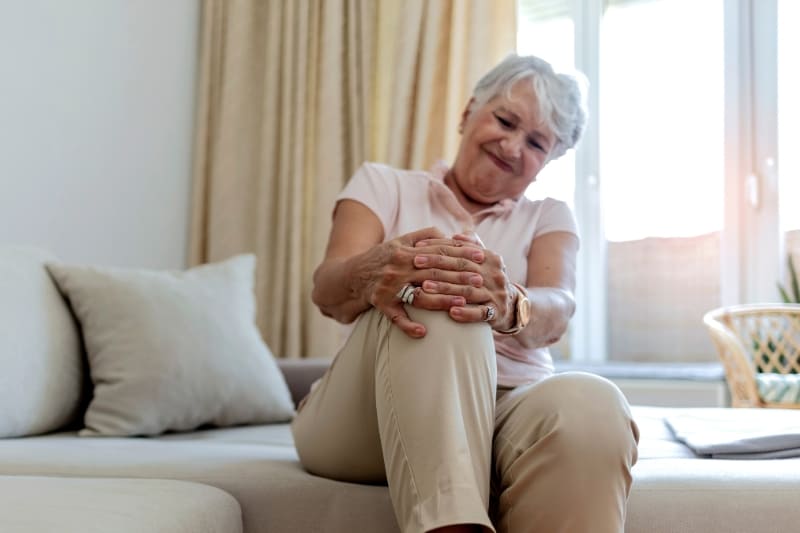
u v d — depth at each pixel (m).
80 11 2.61
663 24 3.22
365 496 1.15
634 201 3.25
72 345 1.80
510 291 1.16
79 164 2.62
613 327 3.28
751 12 3.09
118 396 1.75
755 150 3.08
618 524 0.92
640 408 1.88
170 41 3.16
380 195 1.50
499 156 1.51
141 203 2.97
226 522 1.07
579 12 3.26
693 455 1.33
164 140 3.12
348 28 3.26
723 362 2.52
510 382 1.32
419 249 1.10
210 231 3.29
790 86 3.05
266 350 2.11
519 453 1.00
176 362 1.82
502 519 0.98
